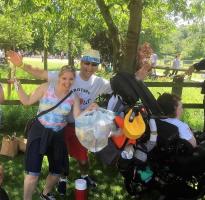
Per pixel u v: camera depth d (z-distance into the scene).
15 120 5.73
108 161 2.88
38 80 5.46
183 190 3.13
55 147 3.10
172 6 6.97
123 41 5.70
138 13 4.89
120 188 3.78
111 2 6.27
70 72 3.00
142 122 2.77
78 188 3.10
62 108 3.02
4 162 4.34
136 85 3.02
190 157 2.93
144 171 3.03
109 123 2.76
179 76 5.60
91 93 3.41
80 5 7.05
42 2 6.23
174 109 3.02
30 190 3.09
